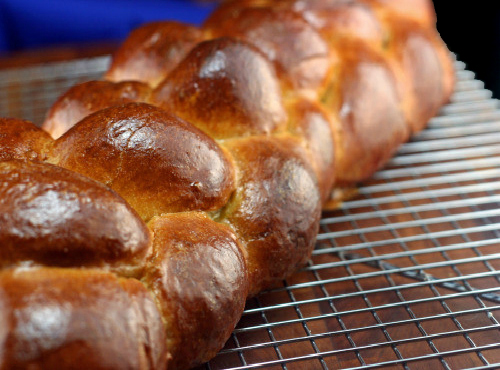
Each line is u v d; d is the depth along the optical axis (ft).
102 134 1.11
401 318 1.26
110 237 1.00
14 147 1.13
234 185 1.21
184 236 1.08
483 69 2.64
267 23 1.43
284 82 1.40
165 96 1.27
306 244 1.26
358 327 1.24
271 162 1.24
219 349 1.12
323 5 1.57
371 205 1.55
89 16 2.58
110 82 1.31
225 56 1.27
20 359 0.90
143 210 1.11
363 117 1.49
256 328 1.19
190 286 1.06
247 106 1.27
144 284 1.04
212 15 1.59
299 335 1.23
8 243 0.96
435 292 1.27
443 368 1.17
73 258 0.98
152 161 1.11
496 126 1.80
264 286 1.25
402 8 1.76
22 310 0.92
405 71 1.65
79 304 0.95
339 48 1.54
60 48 2.20
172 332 1.05
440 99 1.75
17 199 0.98
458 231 1.40
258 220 1.20
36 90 1.92
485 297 1.29
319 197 1.30
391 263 1.39
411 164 1.69
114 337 0.95
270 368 1.17
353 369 1.12
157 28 1.40
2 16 2.56
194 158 1.14
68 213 0.98
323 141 1.38
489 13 2.54
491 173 1.61
